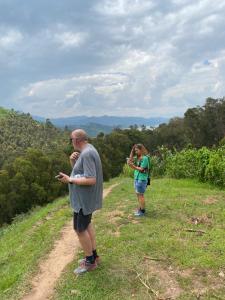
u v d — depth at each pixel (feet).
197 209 39.01
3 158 325.83
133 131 260.83
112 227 33.86
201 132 254.27
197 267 24.06
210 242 28.25
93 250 24.44
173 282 22.48
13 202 147.64
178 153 83.05
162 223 33.96
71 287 22.91
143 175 36.63
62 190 168.14
